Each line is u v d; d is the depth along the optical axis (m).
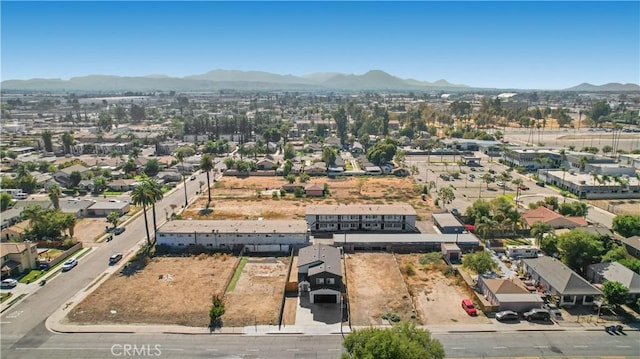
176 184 155.38
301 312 67.94
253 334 61.84
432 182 149.50
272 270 83.50
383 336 47.22
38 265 84.25
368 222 105.94
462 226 102.19
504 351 57.53
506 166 190.88
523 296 67.88
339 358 56.31
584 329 62.56
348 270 83.06
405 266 84.56
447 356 56.41
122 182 148.38
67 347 58.94
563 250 82.62
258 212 120.19
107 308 68.75
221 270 83.12
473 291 72.94
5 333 62.12
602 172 157.38
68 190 142.75
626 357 56.25
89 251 92.81
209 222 100.38
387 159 184.25
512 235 101.00
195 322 64.81
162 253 91.25
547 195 140.00
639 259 84.25
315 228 106.06
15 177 154.75
